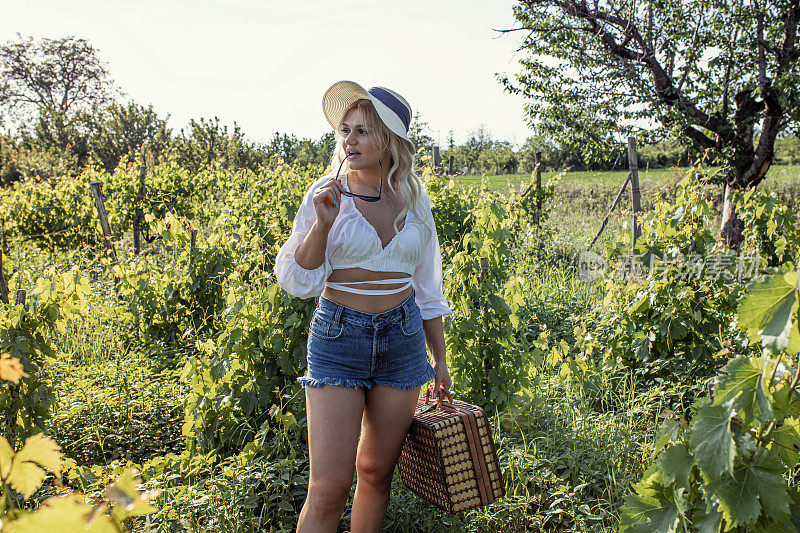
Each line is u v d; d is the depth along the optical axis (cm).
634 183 889
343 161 238
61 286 392
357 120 233
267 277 544
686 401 448
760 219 605
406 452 266
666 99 1081
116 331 655
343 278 232
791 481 286
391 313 234
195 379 380
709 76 1074
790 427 184
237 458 326
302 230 232
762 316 166
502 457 347
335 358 231
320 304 238
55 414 421
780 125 1015
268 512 305
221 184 1527
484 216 462
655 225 539
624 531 209
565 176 2773
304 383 233
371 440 245
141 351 620
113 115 3322
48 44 5312
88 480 304
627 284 525
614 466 351
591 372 468
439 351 271
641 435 387
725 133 1041
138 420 432
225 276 651
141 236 1363
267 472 316
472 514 301
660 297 494
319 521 224
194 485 311
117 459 391
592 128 1127
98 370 534
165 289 652
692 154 1070
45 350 385
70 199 1284
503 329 424
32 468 94
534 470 335
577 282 795
